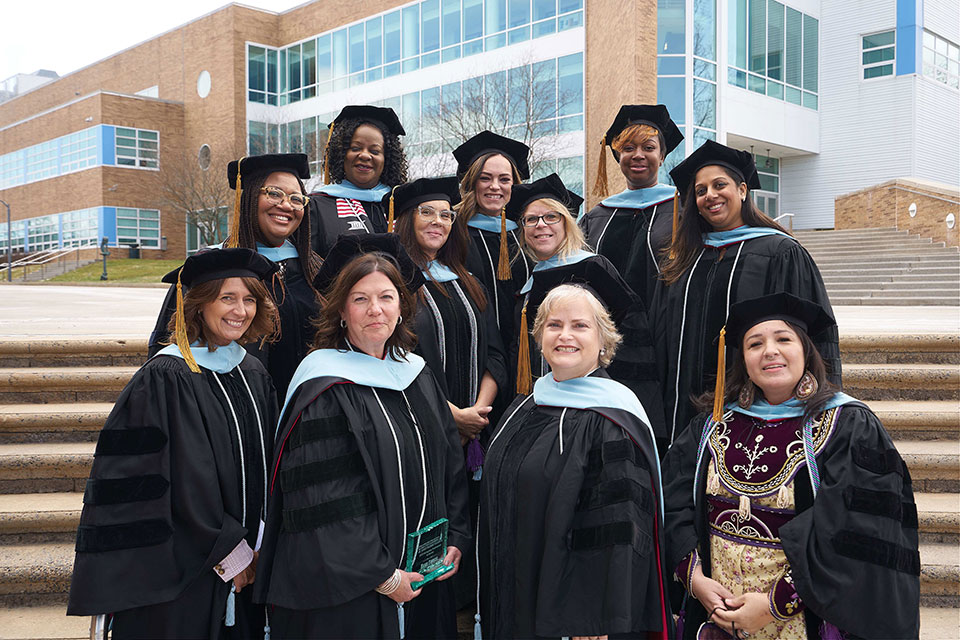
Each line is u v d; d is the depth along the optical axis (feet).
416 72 86.28
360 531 8.45
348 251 9.60
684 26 68.95
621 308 10.33
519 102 73.41
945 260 46.91
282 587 8.37
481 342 12.30
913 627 8.07
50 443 15.15
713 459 9.32
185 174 108.68
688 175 12.51
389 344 9.72
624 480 8.68
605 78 67.62
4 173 155.33
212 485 8.67
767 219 12.41
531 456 9.12
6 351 17.54
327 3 99.25
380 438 8.86
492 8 77.97
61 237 134.72
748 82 76.95
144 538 8.34
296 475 8.53
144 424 8.55
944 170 86.58
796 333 8.97
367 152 14.71
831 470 8.42
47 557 12.23
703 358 11.82
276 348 11.38
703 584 9.01
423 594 9.78
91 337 18.53
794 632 8.57
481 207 13.70
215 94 111.96
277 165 11.60
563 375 9.63
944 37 86.38
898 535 8.11
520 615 8.88
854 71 85.56
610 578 8.32
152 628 8.49
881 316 28.27
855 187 86.12
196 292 9.11
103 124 119.75
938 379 15.98
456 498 9.86
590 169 70.64
